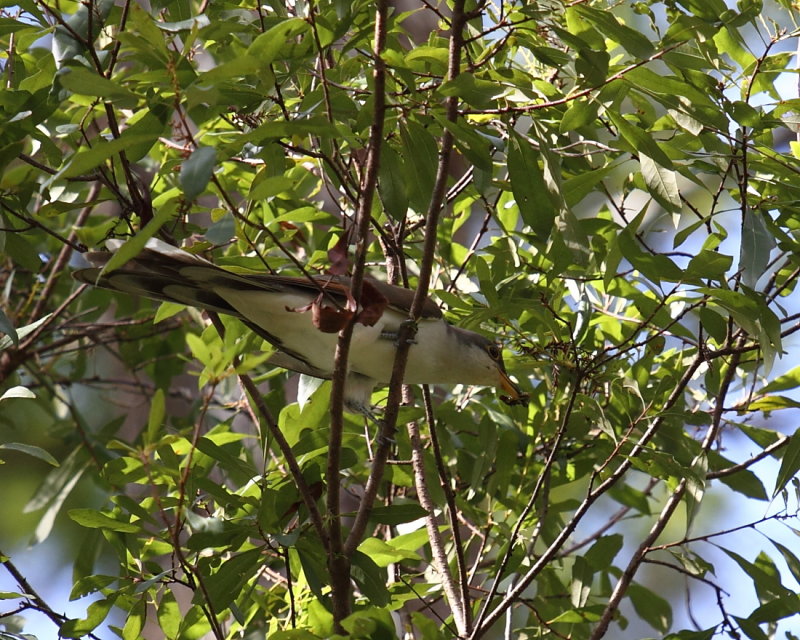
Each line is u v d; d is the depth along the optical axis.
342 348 6.88
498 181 9.44
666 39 7.70
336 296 8.38
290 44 7.14
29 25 7.98
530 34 8.06
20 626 8.72
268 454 9.63
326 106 7.24
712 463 10.27
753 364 10.45
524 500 9.88
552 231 8.20
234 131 8.98
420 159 7.64
